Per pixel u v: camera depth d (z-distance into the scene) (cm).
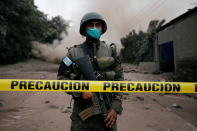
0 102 377
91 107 102
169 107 358
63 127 249
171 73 1066
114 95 110
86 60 106
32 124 257
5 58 2052
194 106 366
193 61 838
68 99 423
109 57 111
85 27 124
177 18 974
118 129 244
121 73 119
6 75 1005
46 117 290
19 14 1942
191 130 242
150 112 322
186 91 98
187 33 897
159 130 241
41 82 95
